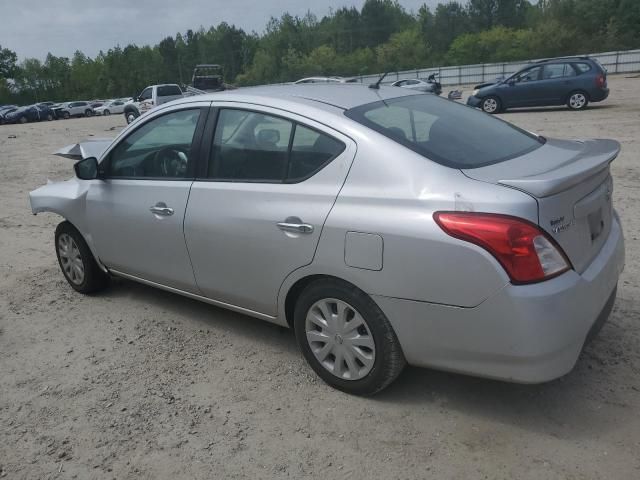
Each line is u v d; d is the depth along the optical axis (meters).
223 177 3.68
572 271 2.74
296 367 3.68
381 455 2.83
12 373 3.79
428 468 2.72
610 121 14.62
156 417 3.23
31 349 4.11
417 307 2.86
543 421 3.00
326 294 3.21
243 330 4.23
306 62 86.00
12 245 6.79
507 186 2.73
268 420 3.15
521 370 2.69
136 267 4.35
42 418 3.28
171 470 2.82
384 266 2.90
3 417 3.31
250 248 3.47
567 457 2.73
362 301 3.05
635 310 4.10
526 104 18.83
